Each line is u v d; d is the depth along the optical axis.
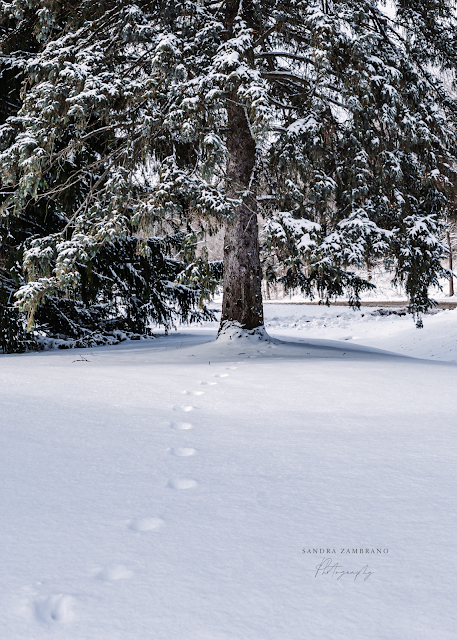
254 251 10.65
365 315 25.38
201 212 8.67
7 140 10.45
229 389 5.43
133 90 8.70
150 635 1.49
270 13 9.66
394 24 11.01
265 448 3.40
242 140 10.47
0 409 4.15
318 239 9.16
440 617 1.60
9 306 12.24
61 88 8.73
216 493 2.62
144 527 2.23
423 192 11.33
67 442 3.41
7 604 1.63
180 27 9.20
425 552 2.02
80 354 9.98
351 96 9.20
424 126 10.13
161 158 10.52
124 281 14.56
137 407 4.49
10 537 2.10
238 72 8.21
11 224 12.20
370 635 1.51
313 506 2.47
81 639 1.47
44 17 9.56
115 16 9.46
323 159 10.37
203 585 1.76
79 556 1.95
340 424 4.05
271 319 27.53
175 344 12.29
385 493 2.64
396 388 5.56
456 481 2.81
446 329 17.98
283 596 1.70
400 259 10.70
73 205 12.60
